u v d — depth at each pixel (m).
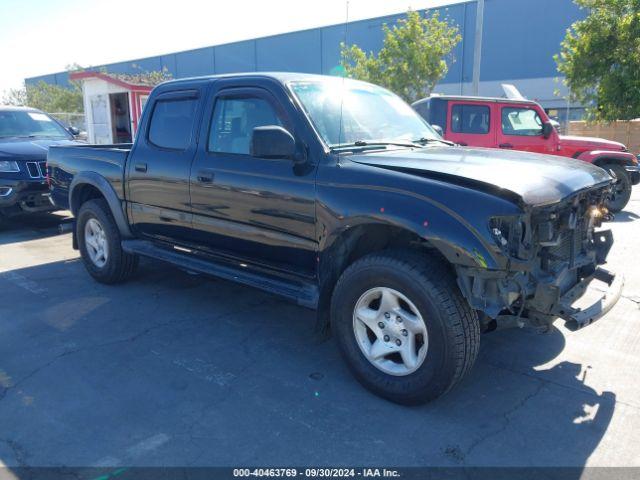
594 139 10.60
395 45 17.05
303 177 3.65
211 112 4.39
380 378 3.36
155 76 22.75
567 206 3.30
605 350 4.10
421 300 3.09
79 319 4.79
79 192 5.89
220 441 2.98
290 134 3.56
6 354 4.09
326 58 35.66
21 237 8.26
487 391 3.51
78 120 26.81
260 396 3.46
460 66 33.88
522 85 32.09
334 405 3.35
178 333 4.48
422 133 4.50
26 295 5.43
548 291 3.07
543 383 3.61
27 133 9.67
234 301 5.26
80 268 6.43
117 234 5.46
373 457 2.84
